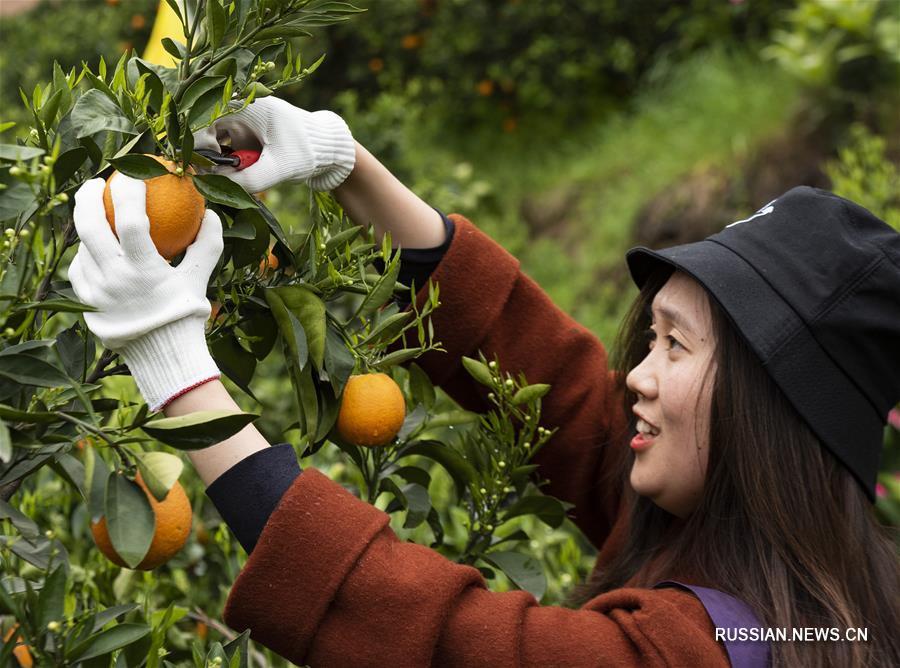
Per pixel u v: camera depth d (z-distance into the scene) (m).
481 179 5.74
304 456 1.19
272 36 1.06
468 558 1.43
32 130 1.03
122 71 1.07
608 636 1.15
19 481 0.99
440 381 1.52
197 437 0.94
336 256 1.21
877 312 1.28
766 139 4.84
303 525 1.08
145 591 1.54
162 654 1.04
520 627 1.13
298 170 1.17
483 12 5.92
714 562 1.29
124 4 5.59
